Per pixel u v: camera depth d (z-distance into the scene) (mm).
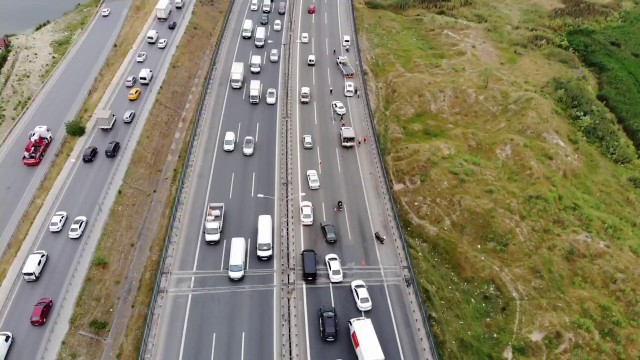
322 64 86062
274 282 50656
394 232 57031
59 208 61500
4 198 63312
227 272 51344
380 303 49312
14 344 48156
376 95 83062
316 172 64062
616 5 118750
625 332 54188
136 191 65000
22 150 70625
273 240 54781
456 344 50938
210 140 68250
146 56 88062
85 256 56438
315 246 55031
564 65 97188
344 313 48062
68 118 76625
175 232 54781
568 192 69750
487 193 66312
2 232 59312
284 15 99500
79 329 50125
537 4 117812
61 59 90000
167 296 48688
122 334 49938
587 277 59438
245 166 64500
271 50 87688
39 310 49594
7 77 88125
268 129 70938
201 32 95938
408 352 44938
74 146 70188
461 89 83375
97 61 89875
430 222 63969
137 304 51688
